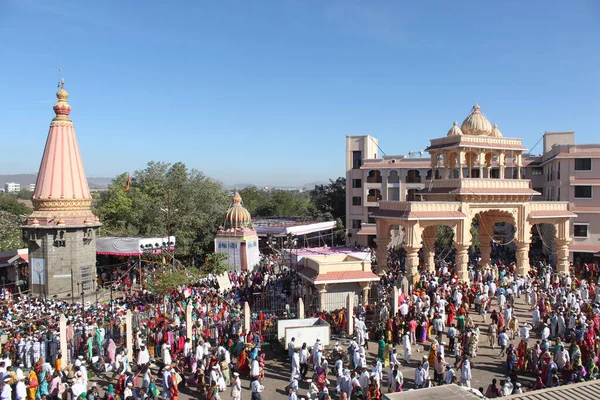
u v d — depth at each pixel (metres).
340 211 77.44
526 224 39.53
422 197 43.06
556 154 51.59
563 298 29.19
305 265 33.38
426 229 41.25
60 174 39.12
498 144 39.72
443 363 21.23
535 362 21.80
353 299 30.03
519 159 41.50
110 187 62.66
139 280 43.97
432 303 30.08
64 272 38.53
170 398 20.19
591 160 48.50
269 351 25.97
